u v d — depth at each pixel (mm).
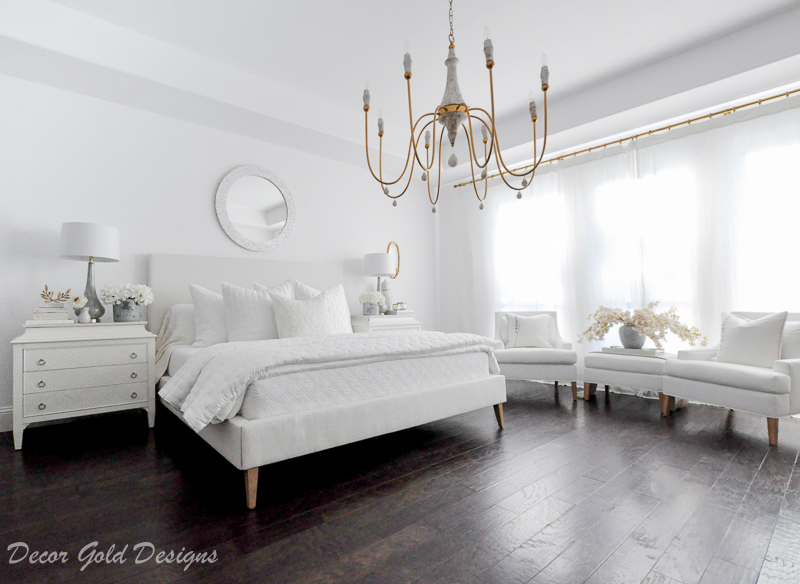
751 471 2158
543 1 2732
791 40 2836
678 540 1524
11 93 3031
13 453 2500
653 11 2850
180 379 2305
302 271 4438
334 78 3678
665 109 3635
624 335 3777
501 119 4508
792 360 2600
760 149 3453
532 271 4961
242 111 3605
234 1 2709
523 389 4383
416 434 2846
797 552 1448
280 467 2273
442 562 1399
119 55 2945
